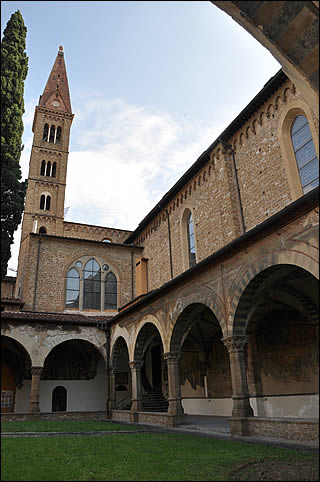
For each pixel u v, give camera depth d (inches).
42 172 1862.7
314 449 458.0
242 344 626.5
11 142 588.4
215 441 557.6
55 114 1989.4
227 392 998.4
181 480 343.0
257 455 437.1
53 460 419.2
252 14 251.3
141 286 1357.0
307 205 496.7
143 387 1333.7
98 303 1467.8
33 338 1093.1
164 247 1375.5
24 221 1679.4
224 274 666.8
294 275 621.3
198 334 1080.2
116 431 745.0
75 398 1278.3
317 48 244.7
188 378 1159.0
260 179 904.9
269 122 894.4
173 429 750.5
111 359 1161.4
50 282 1407.5
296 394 721.6
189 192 1225.4
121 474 365.4
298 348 732.7
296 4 236.2
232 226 948.6
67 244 1483.8
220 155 1037.8
